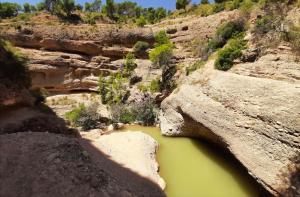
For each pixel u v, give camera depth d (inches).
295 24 966.4
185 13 2613.2
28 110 1096.8
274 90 711.7
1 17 2719.0
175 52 1891.0
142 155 929.5
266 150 659.4
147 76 1839.3
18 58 1189.1
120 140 1071.6
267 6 1227.2
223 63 1073.5
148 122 1450.5
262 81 776.3
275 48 929.5
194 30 2054.6
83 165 576.1
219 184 788.6
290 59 828.0
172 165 924.6
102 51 2219.5
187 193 741.3
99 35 2279.8
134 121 1472.7
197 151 1044.5
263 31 1052.5
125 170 784.9
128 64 1908.2
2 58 1098.7
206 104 956.6
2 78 1066.1
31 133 697.6
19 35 2154.3
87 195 507.5
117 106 1546.5
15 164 554.6
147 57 2146.9
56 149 600.7
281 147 621.6
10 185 506.9
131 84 1808.6
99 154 872.3
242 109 782.5
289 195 560.7
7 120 948.0
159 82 1664.6
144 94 1628.9
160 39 2049.7
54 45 2188.7
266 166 643.5
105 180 569.0
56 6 2709.2
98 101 1788.9
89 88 2057.1
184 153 1028.5
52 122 1085.8
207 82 1050.1
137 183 716.7
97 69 2112.5
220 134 852.0
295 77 744.3
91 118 1355.8
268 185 619.2
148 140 1094.4
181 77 1537.9
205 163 933.8
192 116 1024.2
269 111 683.4
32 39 2169.0
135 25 2544.3
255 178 664.4
